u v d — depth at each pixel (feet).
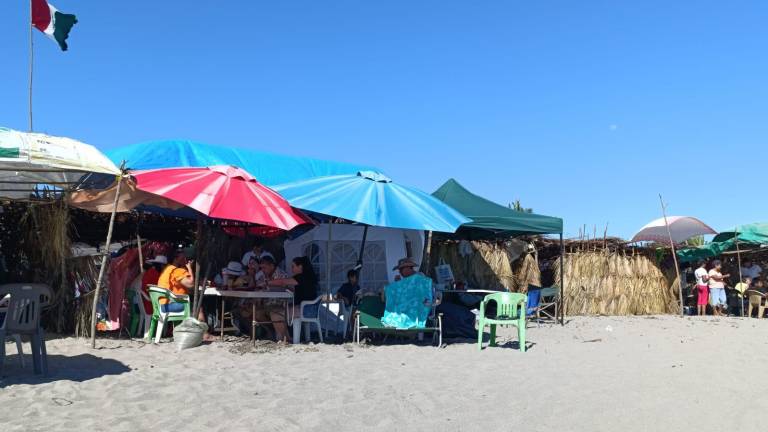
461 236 52.44
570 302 60.34
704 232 69.87
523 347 32.01
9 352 26.78
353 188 33.55
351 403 19.34
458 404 19.63
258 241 40.45
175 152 40.52
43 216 32.81
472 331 38.17
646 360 29.76
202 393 20.26
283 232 40.01
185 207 34.45
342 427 16.76
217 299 35.94
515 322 32.35
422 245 44.75
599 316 58.85
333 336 36.65
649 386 23.17
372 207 32.32
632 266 64.03
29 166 25.82
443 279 50.80
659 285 65.31
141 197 33.37
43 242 32.78
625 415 18.66
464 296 46.68
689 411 19.31
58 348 28.12
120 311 33.04
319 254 41.86
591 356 30.76
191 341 29.68
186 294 32.01
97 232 42.63
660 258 67.46
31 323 22.22
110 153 41.11
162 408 18.28
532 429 17.01
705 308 64.54
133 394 19.85
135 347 29.32
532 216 45.47
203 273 36.19
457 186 47.80
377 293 38.70
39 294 22.49
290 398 19.79
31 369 23.32
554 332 42.29
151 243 35.81
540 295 51.67
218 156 42.09
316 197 32.42
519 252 57.72
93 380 21.68
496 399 20.47
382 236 43.09
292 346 31.30
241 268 35.27
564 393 21.61
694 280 71.00
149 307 33.32
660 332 43.62
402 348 31.89
